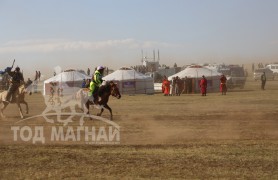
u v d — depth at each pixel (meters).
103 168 11.02
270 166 11.16
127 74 48.19
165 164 11.41
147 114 23.75
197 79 48.44
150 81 49.28
